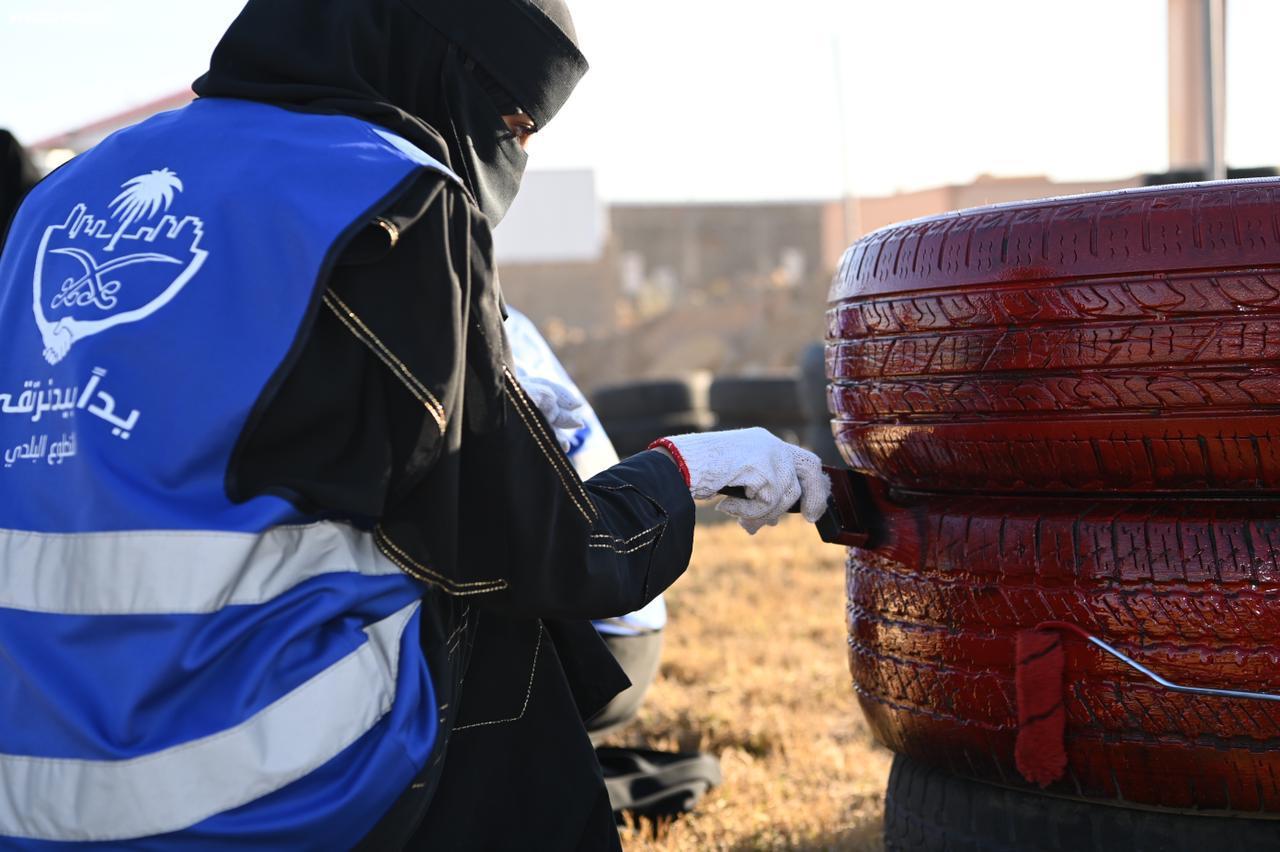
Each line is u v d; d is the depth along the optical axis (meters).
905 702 1.96
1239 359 1.61
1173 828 1.76
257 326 1.27
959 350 1.80
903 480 1.99
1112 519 1.71
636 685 3.21
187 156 1.41
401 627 1.37
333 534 1.32
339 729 1.29
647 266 43.38
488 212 1.55
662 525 1.54
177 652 1.22
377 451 1.31
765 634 4.96
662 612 3.27
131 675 1.23
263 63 1.49
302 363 1.28
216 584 1.23
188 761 1.23
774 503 1.71
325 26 1.49
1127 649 1.70
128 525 1.24
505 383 1.40
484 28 1.51
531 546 1.41
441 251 1.33
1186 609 1.66
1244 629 1.64
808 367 10.83
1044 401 1.73
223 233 1.31
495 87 1.55
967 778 1.95
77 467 1.27
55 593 1.27
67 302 1.36
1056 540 1.74
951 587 1.85
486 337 1.39
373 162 1.32
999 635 1.80
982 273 1.77
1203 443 1.64
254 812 1.25
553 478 1.42
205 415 1.25
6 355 1.41
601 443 3.14
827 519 1.86
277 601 1.28
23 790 1.26
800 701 3.99
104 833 1.23
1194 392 1.63
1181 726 1.67
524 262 39.59
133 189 1.40
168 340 1.28
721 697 3.96
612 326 39.25
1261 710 1.63
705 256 43.50
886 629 1.98
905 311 1.88
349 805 1.29
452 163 1.52
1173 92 6.52
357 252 1.29
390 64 1.51
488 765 1.56
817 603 5.58
